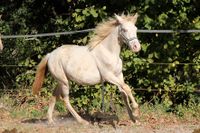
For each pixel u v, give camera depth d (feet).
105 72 43.01
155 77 50.90
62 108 50.80
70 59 44.01
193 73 50.57
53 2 55.31
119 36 42.78
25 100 53.31
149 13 50.26
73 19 52.70
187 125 45.16
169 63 50.11
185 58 50.62
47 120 46.52
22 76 54.80
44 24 55.52
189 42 50.26
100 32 43.32
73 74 43.86
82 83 44.01
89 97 51.34
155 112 49.16
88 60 43.52
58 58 44.70
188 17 50.67
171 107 50.65
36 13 55.57
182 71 51.03
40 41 54.75
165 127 44.27
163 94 51.13
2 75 56.75
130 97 42.88
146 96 52.08
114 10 51.67
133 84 51.75
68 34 52.44
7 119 48.47
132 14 49.03
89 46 43.83
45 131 42.88
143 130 43.06
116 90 51.08
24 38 54.95
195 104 49.88
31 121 47.44
